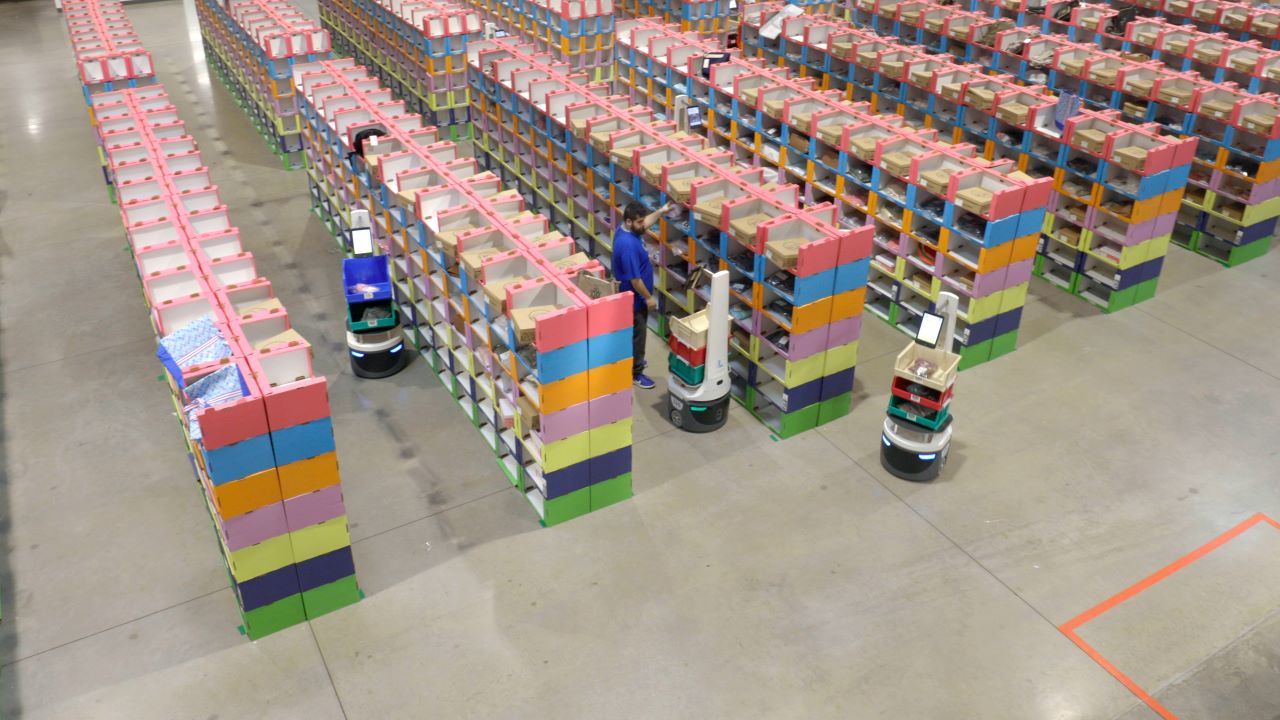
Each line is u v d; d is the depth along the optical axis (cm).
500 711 661
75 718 653
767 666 696
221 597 755
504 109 1338
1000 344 1066
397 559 789
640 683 682
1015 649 712
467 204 926
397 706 664
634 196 1060
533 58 1371
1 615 731
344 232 1259
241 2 1752
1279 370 1054
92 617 733
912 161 1023
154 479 878
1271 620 740
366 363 1010
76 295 1177
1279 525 834
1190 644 718
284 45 1534
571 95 1204
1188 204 1291
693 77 1413
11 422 948
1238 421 970
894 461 877
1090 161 1170
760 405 995
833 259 859
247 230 1342
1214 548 808
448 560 789
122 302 1165
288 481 667
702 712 660
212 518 792
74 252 1280
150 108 1277
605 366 776
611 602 750
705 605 747
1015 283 1024
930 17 1700
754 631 725
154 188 1005
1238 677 692
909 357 855
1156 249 1148
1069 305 1180
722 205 924
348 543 719
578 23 1673
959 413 980
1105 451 925
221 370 657
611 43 1733
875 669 695
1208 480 887
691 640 716
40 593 752
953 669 695
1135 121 1365
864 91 1534
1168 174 1088
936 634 724
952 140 1348
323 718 656
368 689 677
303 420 650
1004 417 974
